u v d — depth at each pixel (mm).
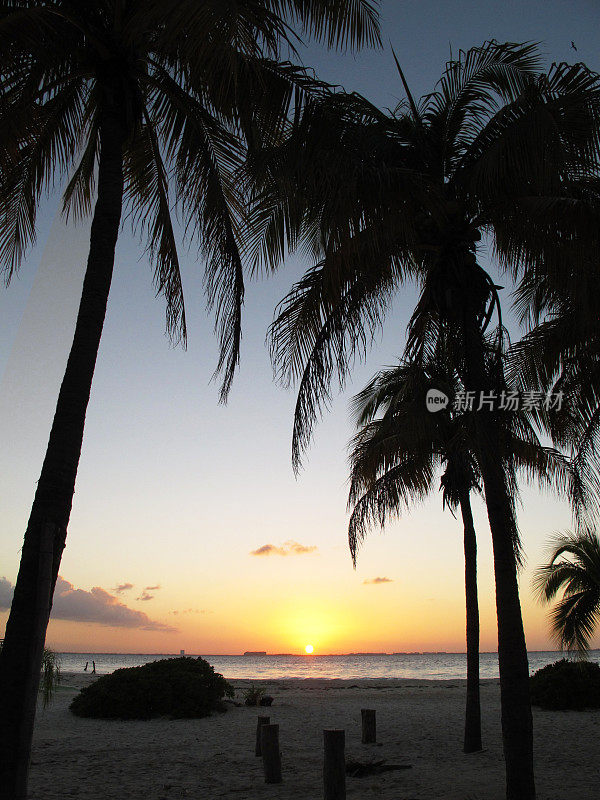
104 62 7121
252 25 6648
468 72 8789
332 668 111312
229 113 7684
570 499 12281
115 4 6906
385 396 13914
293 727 15703
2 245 8672
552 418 11484
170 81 8000
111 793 8523
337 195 7309
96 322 6371
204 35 5633
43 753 11922
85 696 17797
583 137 7648
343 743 7430
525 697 7031
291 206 7910
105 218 6762
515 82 8523
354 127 7609
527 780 6730
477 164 7938
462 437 9867
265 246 8414
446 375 11617
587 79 7625
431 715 17719
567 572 16875
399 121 9148
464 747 11289
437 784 8586
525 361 10633
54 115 8289
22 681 5039
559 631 16641
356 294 9016
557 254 7969
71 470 5816
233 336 8031
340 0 7172
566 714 17750
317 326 8492
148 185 9094
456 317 8344
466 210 8477
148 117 8055
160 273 8562
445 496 12094
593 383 11102
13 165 8094
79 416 5992
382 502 13141
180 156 8359
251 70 7020
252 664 150625
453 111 8805
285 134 8062
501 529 7664
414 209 8312
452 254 8281
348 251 7824
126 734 14602
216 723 16672
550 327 10695
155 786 9008
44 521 5520
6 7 6445
